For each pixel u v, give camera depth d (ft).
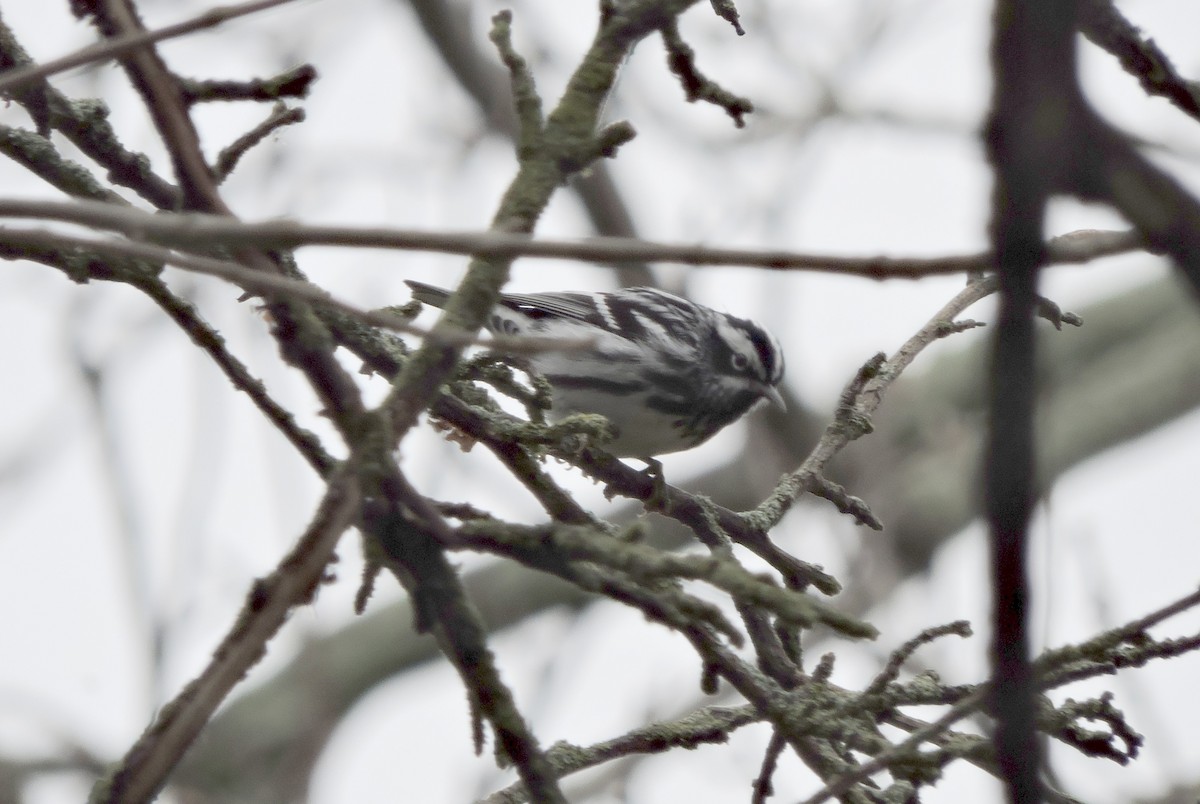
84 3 20.75
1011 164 12.88
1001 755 15.30
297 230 15.44
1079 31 12.71
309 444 24.63
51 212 15.26
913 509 86.63
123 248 16.03
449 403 27.04
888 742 26.53
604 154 22.20
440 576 20.45
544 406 27.84
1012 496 14.25
